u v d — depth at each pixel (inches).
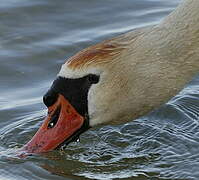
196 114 624.1
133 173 545.0
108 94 496.1
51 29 756.6
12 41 738.8
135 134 598.5
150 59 495.5
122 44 497.4
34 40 738.8
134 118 507.8
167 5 789.9
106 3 797.9
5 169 546.9
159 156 567.5
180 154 568.4
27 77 684.1
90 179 537.3
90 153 572.4
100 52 493.4
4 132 602.5
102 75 492.7
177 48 497.4
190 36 498.6
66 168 549.3
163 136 592.4
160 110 625.6
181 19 500.7
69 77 497.0
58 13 783.1
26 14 781.3
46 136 518.9
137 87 497.4
